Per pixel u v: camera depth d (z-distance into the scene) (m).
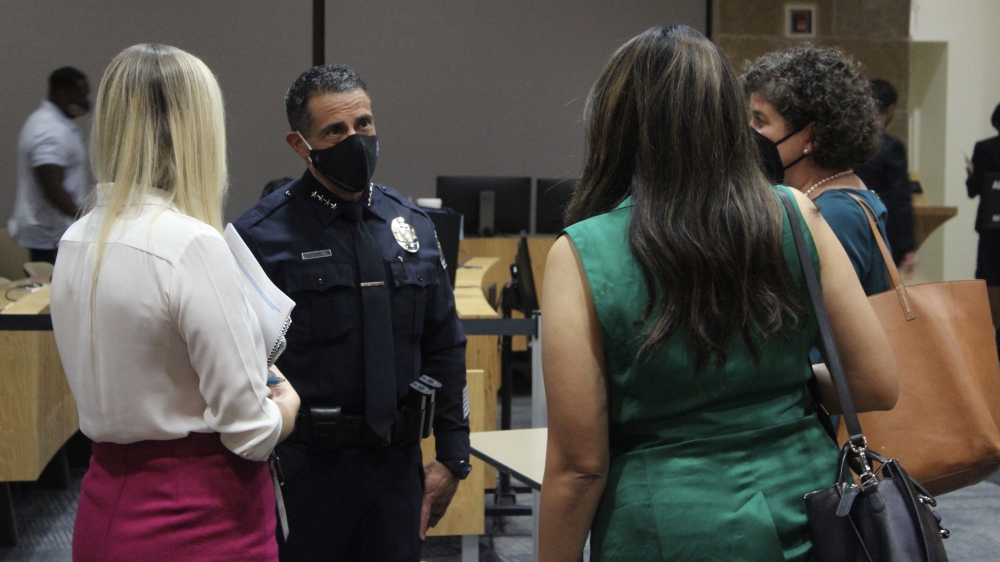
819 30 5.41
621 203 1.06
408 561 1.75
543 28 6.74
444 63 6.70
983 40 6.35
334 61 6.55
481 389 2.96
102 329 1.20
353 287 1.70
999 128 4.15
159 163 1.25
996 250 4.06
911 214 2.80
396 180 6.77
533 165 6.87
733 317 0.98
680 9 6.69
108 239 1.21
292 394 1.39
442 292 1.86
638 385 1.00
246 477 1.26
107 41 5.63
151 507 1.20
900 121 5.46
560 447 1.02
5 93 5.46
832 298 1.05
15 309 3.10
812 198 1.68
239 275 1.25
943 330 1.46
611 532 1.01
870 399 1.07
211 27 5.92
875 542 0.95
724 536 0.97
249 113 6.12
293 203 1.75
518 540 3.31
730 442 1.00
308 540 1.66
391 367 1.71
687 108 1.01
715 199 1.00
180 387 1.22
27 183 4.21
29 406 2.90
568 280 1.03
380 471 1.70
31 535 3.31
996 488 3.78
